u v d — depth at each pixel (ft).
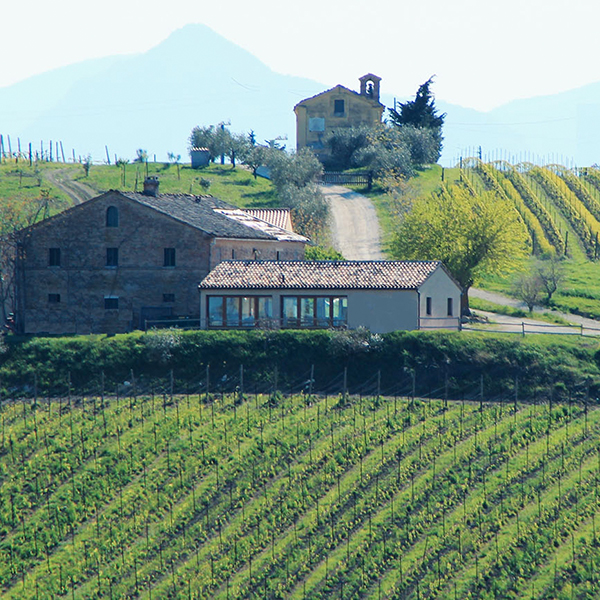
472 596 563.07
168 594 571.28
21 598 578.25
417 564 588.09
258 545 609.42
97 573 594.24
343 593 565.12
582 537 608.19
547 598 560.20
